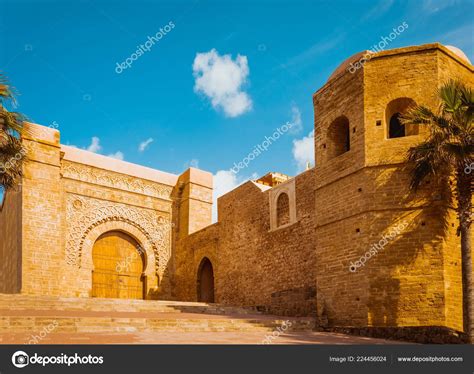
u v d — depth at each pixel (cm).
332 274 1903
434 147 1579
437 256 1667
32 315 1653
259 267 2714
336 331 1817
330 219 1953
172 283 3488
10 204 3114
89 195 3183
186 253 3441
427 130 1755
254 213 2834
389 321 1684
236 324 1770
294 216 2495
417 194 1730
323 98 2103
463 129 1571
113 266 3262
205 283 3278
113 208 3281
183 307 2283
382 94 1839
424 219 1706
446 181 1711
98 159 3291
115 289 3241
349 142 2028
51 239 2797
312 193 2395
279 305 2395
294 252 2461
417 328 1596
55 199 2856
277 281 2555
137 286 3347
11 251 2988
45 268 2745
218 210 3188
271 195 2708
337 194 1939
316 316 2119
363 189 1812
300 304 2252
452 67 1845
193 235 3397
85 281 3050
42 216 2788
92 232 3150
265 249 2686
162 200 3550
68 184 3106
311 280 2316
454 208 1709
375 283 1728
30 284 2678
